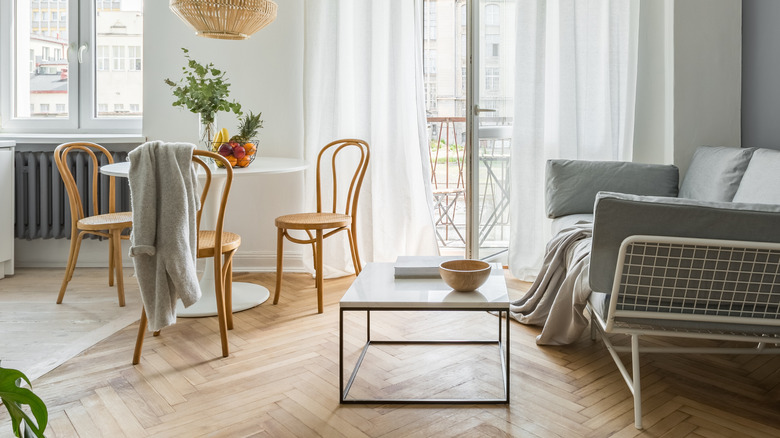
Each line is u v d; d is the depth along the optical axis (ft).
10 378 3.76
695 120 11.66
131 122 13.61
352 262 12.85
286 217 10.80
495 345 8.66
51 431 6.17
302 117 12.89
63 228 13.14
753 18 11.32
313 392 7.10
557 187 10.87
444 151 22.24
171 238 7.55
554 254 9.22
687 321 6.39
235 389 7.18
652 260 6.23
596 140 12.70
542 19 12.20
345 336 9.03
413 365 7.92
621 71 12.48
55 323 9.66
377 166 12.89
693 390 7.14
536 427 6.26
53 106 13.74
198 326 9.48
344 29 12.59
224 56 12.76
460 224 19.38
